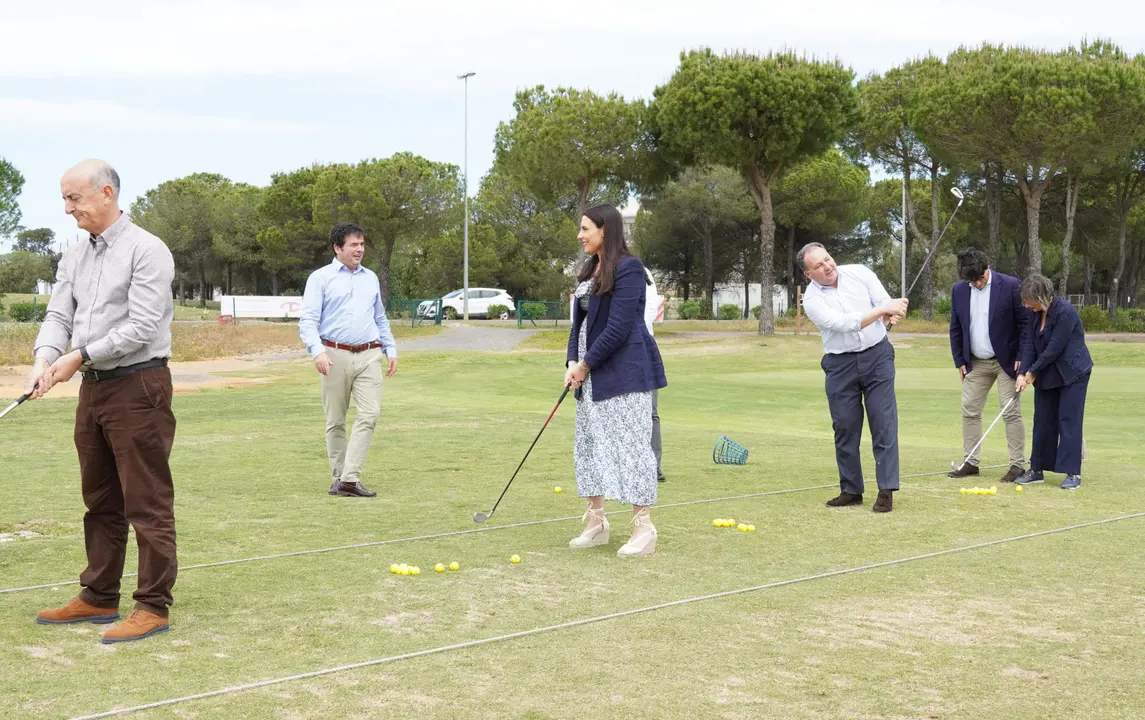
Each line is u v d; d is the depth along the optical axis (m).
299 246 54.03
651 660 3.47
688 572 4.75
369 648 3.59
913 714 2.99
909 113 33.94
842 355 6.51
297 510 6.30
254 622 3.91
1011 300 7.57
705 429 11.23
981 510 6.44
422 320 41.38
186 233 61.44
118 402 3.76
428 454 8.91
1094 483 7.61
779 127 30.36
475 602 4.21
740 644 3.65
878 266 53.34
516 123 34.94
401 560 4.98
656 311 6.81
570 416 12.43
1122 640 3.72
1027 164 32.81
